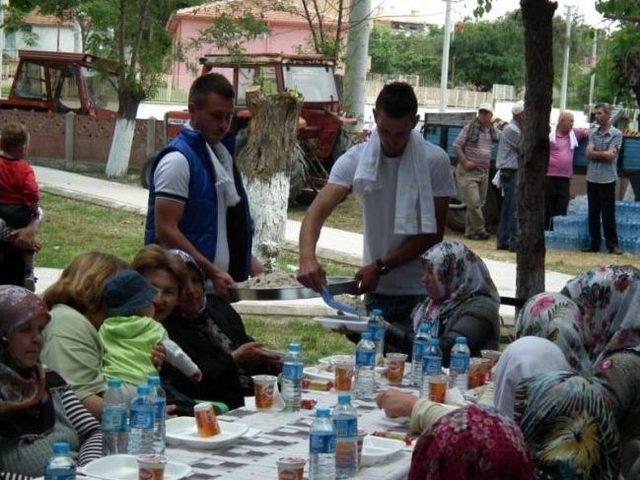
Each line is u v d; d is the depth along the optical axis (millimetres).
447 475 3143
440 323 6395
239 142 19422
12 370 4465
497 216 18469
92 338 5016
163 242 6512
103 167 25938
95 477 4078
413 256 6926
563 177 17375
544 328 4750
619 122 20797
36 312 4465
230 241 6883
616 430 3852
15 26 29672
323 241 16219
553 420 3807
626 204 17016
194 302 5844
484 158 17500
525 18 7406
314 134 20578
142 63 24344
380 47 53000
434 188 6984
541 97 7492
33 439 4512
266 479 4160
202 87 6625
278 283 6891
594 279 4863
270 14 38844
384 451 4516
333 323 6578
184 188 6527
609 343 4785
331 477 4078
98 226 17312
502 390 4332
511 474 3117
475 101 47938
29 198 10766
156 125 25156
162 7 26312
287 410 5168
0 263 9992
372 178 6824
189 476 4160
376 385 5867
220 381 5863
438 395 5172
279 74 20484
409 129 6715
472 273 6375
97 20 26469
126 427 4551
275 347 10023
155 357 5117
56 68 26578
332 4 25578
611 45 9617
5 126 10719
